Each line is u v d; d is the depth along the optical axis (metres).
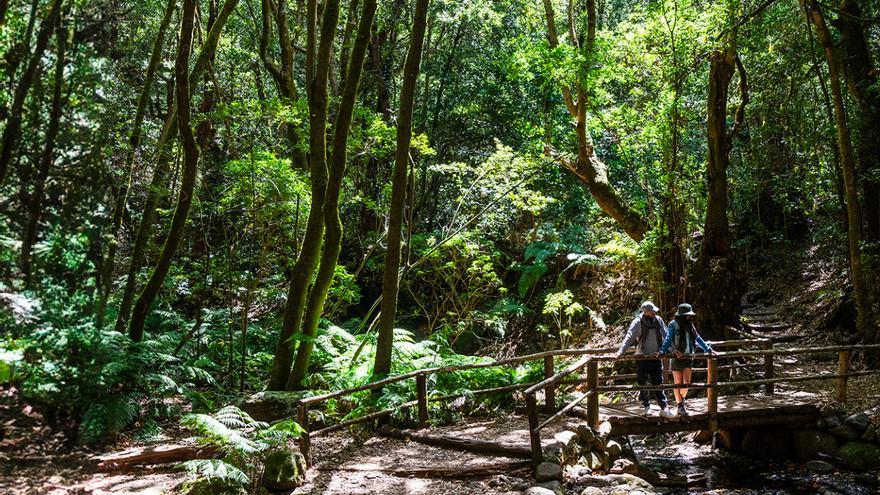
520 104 18.88
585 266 16.06
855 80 11.78
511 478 6.28
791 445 8.55
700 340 8.12
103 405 4.70
